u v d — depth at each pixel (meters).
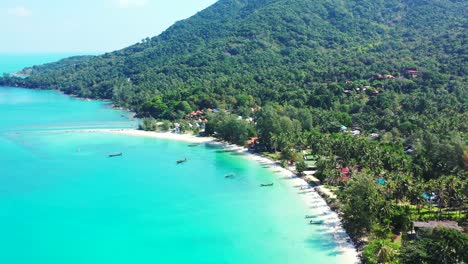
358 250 121.56
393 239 122.31
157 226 143.88
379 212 126.75
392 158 179.75
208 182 190.88
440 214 138.12
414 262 97.25
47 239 135.88
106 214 154.75
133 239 135.00
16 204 165.50
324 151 198.50
